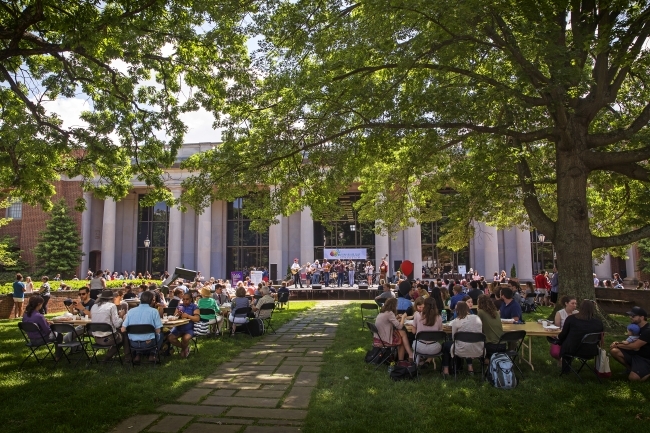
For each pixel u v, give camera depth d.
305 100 12.66
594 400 7.29
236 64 13.78
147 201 15.85
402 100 12.25
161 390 7.96
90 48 10.41
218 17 12.23
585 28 12.14
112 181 17.08
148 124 14.95
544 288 25.11
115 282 29.53
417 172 15.82
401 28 11.75
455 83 12.70
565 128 12.77
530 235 42.16
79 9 9.95
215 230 46.53
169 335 10.88
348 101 12.90
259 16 13.13
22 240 42.06
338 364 9.92
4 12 10.84
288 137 14.72
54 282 28.47
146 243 42.94
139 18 11.34
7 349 12.01
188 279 25.83
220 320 14.35
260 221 17.58
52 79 14.00
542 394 7.59
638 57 12.81
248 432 6.09
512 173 16.30
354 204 24.48
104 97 15.35
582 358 8.46
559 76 10.94
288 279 35.41
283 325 17.08
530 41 11.02
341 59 12.66
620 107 17.14
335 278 36.59
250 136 15.06
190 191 15.59
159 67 14.24
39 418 6.59
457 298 13.56
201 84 13.92
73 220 41.22
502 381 7.93
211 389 8.16
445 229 17.36
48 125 13.84
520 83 11.51
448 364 8.91
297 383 8.52
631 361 8.38
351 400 7.33
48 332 10.03
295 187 17.27
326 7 13.12
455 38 11.38
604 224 19.81
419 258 40.50
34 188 16.84
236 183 15.52
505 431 6.13
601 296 21.69
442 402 7.21
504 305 11.33
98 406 7.07
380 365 9.62
